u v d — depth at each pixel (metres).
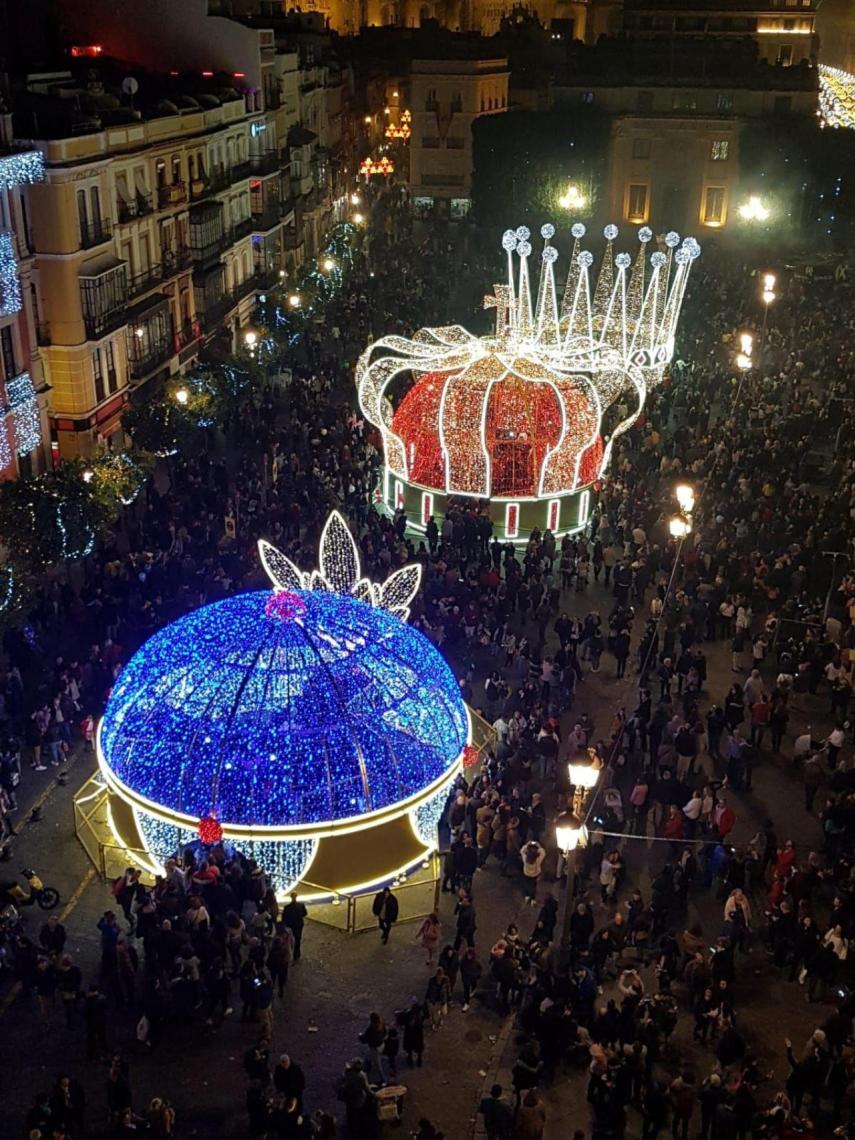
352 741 23.36
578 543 38.56
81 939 22.58
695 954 21.02
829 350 62.72
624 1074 18.23
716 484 43.72
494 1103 17.81
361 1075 18.09
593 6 150.75
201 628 24.92
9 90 43.00
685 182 93.50
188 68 68.38
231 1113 18.91
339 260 80.25
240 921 21.25
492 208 93.69
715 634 35.25
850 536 38.81
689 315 70.12
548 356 43.41
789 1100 18.75
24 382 41.84
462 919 21.72
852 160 88.88
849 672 31.70
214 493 40.59
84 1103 18.25
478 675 32.28
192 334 55.59
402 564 36.34
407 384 56.88
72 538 34.31
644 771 28.47
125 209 48.03
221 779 23.05
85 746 28.56
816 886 23.83
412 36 125.19
